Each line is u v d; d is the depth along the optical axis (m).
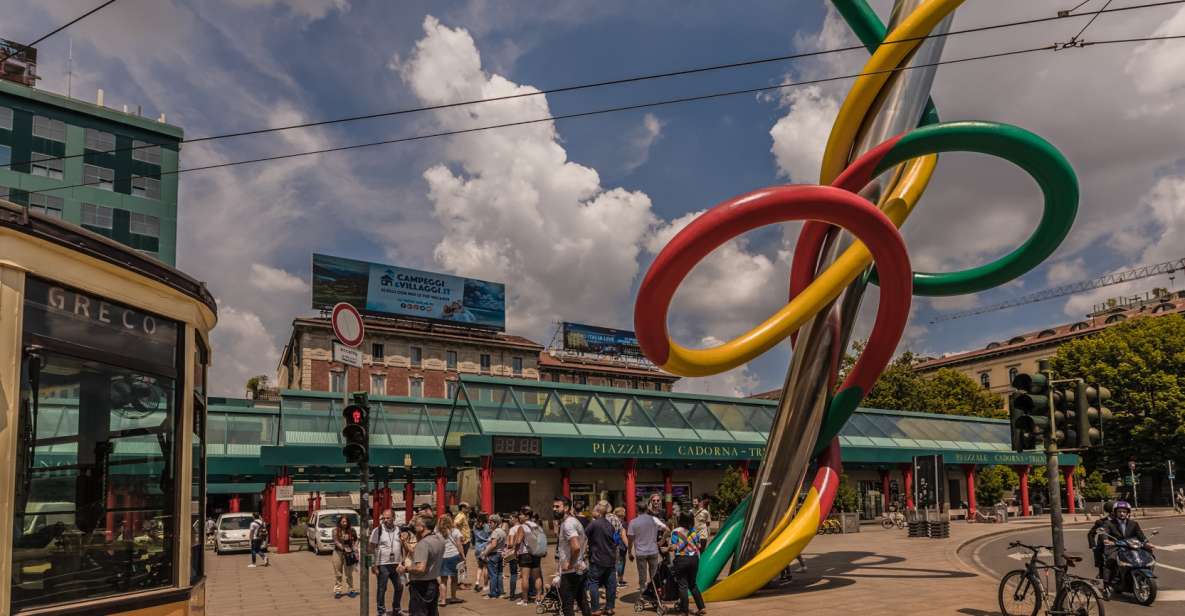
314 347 61.47
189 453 5.70
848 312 15.28
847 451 37.56
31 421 4.35
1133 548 13.77
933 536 27.78
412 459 30.95
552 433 29.20
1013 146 13.82
